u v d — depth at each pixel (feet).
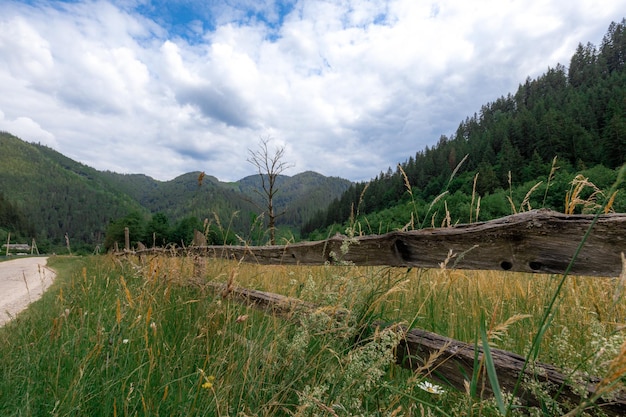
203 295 8.82
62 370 6.68
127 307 7.39
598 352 3.00
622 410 3.25
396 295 7.14
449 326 6.66
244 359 6.22
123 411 5.45
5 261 49.96
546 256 4.31
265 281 10.85
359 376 4.63
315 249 8.86
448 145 580.71
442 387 5.40
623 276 2.76
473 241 5.13
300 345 5.52
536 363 4.11
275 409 4.82
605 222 3.80
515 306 6.93
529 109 631.56
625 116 365.61
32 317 10.11
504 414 2.07
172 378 6.30
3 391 6.21
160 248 14.06
